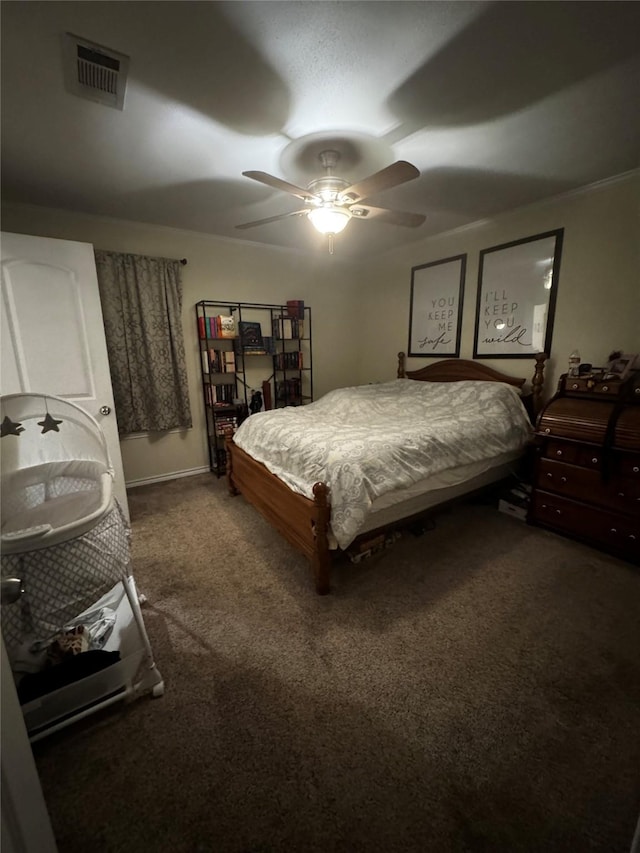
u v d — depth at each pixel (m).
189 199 2.68
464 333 3.58
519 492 2.89
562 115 1.77
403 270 4.11
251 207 2.84
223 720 1.27
